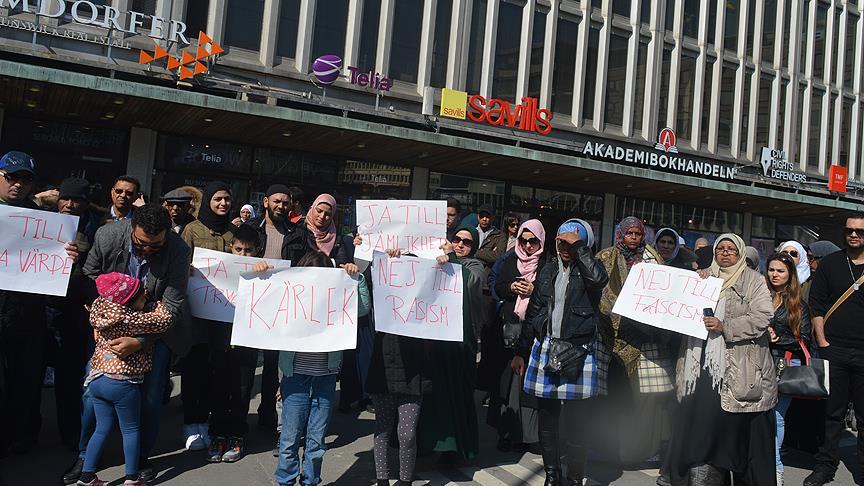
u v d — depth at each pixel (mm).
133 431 4227
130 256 4551
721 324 4285
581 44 16625
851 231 5391
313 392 4352
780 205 17938
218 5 12070
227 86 11602
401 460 4484
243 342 4105
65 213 4750
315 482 4340
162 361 4641
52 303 4879
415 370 4414
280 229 5723
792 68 20812
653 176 14219
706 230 18969
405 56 14266
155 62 11273
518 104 15414
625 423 5406
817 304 5613
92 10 10609
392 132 11031
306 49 12852
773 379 4340
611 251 5324
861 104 22766
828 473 5328
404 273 4484
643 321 4508
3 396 4660
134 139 11555
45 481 4445
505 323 5398
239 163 12414
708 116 19109
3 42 10266
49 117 11008
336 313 4254
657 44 17906
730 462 4227
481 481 4973
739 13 19875
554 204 16234
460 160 13320
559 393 4406
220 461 5004
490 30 15172
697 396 4371
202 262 4832
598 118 16906
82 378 5059
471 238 6273
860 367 5246
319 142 12109
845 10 22234
